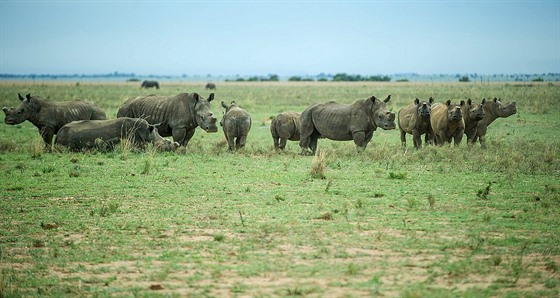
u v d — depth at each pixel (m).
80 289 24.28
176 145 63.69
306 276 25.30
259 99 183.12
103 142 62.47
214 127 64.88
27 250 29.86
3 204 39.50
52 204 39.69
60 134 63.75
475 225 33.34
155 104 68.31
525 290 23.70
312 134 68.19
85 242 30.94
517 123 100.81
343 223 33.78
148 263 27.48
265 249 29.23
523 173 51.19
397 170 52.56
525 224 33.50
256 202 39.41
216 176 49.44
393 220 34.47
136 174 50.34
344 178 48.44
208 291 23.73
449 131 66.75
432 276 25.17
